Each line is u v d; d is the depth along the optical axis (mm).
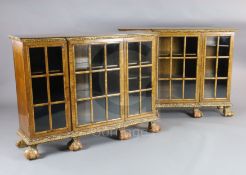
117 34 2762
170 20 3656
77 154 2621
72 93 2639
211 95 3443
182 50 3410
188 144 2760
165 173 2293
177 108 3699
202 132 3010
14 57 2588
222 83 3402
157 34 2994
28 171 2352
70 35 2635
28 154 2523
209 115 3480
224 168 2352
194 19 3664
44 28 3533
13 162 2490
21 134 2654
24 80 2447
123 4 3586
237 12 3666
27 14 3477
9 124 3211
